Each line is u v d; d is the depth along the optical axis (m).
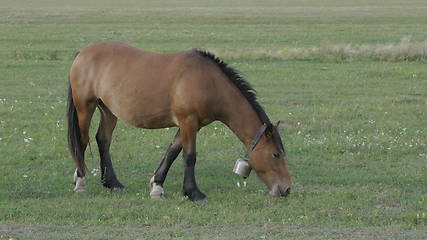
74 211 12.01
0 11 79.00
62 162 15.64
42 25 57.81
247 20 66.12
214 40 44.88
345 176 14.50
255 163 12.41
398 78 28.67
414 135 18.30
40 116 20.31
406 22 63.34
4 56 35.44
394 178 14.35
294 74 29.45
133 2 109.19
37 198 13.01
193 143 12.66
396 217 11.70
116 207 12.34
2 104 21.92
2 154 16.08
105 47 13.52
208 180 14.27
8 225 11.23
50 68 31.20
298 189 13.59
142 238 10.45
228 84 12.59
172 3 105.88
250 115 12.52
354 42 44.00
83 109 13.63
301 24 61.12
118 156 16.23
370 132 18.70
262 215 11.79
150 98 12.77
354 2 105.56
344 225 11.27
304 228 11.09
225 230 10.99
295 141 17.47
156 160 15.95
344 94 25.12
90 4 102.31
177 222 11.48
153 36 47.06
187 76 12.52
